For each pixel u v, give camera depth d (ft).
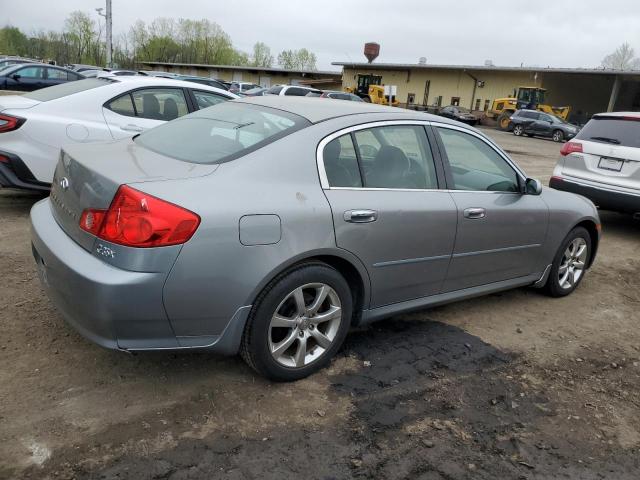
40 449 7.85
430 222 11.23
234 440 8.45
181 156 9.80
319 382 10.21
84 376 9.69
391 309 11.40
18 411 8.59
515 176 13.66
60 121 18.35
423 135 11.81
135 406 9.02
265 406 9.34
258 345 9.28
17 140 17.63
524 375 11.28
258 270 8.79
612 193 22.72
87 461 7.72
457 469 8.32
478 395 10.35
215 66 208.54
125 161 9.39
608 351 12.78
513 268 13.85
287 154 9.53
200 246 8.23
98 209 8.35
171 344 8.60
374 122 10.95
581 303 15.71
